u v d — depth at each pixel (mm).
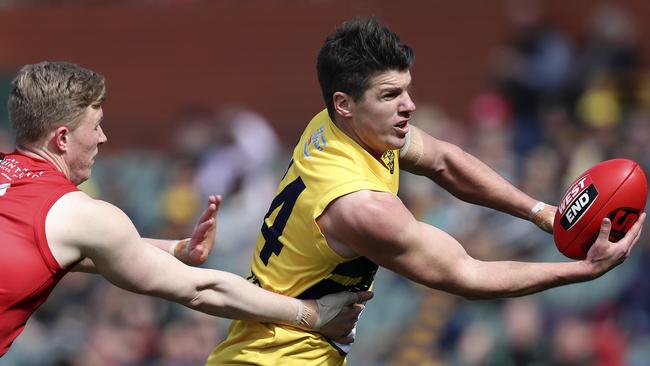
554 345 28609
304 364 15664
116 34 53781
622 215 14992
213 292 15000
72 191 14570
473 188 17188
